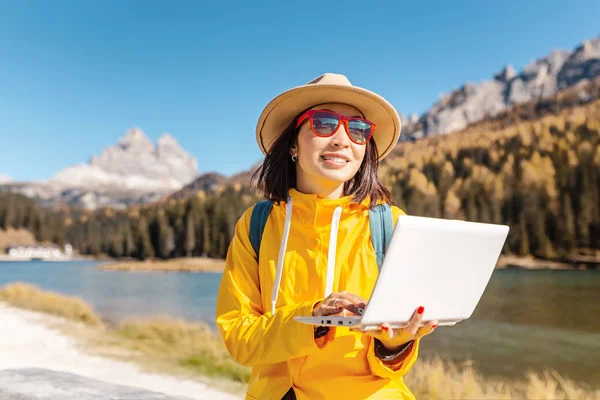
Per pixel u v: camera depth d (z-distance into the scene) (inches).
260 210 83.4
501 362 466.6
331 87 77.6
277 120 85.8
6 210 7199.8
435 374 253.9
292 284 75.7
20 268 3592.5
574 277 1657.2
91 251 6131.9
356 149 77.4
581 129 2989.7
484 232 60.7
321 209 77.1
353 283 74.1
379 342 68.0
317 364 71.2
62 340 396.2
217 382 268.4
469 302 64.0
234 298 79.0
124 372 288.5
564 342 578.2
